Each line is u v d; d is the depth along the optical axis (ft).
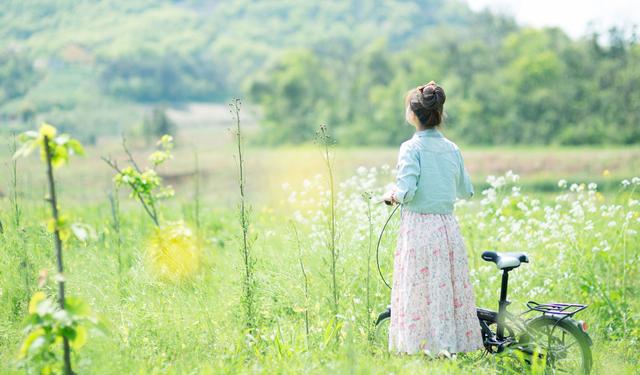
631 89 265.34
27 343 11.85
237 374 14.38
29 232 21.39
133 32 586.86
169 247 20.27
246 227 17.24
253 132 350.02
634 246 21.86
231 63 576.61
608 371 15.34
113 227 27.91
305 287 17.92
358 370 14.03
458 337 15.39
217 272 20.36
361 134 310.86
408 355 15.57
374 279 19.60
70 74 476.13
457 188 16.42
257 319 16.90
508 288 20.16
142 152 256.73
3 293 17.80
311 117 339.57
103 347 14.74
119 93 458.91
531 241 21.70
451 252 15.53
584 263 20.45
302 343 16.42
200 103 485.56
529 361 15.26
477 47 331.77
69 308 11.99
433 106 15.60
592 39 291.79
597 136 257.75
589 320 18.61
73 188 71.56
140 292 18.21
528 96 283.18
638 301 20.08
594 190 22.45
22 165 30.14
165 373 14.52
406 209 15.80
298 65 363.15
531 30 332.39
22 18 589.73
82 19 612.70
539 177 149.69
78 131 362.12
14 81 436.35
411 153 15.47
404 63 360.07
